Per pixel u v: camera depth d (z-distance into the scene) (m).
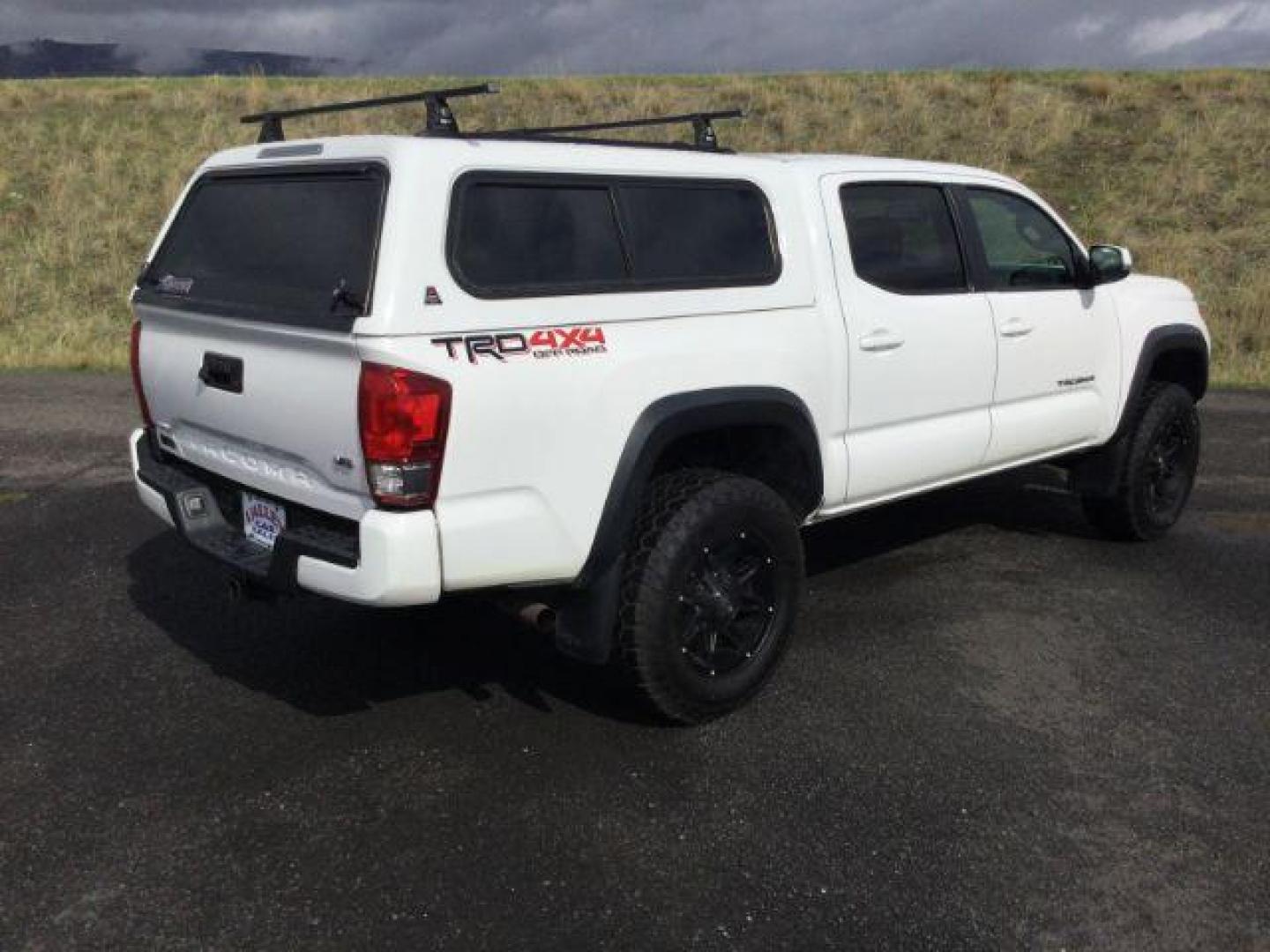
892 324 4.28
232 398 3.49
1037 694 4.02
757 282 3.84
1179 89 18.80
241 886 2.89
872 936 2.73
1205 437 8.21
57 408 8.71
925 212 4.57
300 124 17.78
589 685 4.07
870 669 4.21
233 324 3.38
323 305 3.11
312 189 3.32
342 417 3.07
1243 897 2.90
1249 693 4.05
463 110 18.45
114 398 9.17
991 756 3.58
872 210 4.33
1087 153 16.81
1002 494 6.66
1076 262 5.22
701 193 3.75
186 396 3.75
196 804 3.26
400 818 3.20
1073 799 3.34
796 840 3.11
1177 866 3.03
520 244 3.24
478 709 3.87
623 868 2.98
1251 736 3.73
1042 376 5.01
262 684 4.03
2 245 14.27
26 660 4.20
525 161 3.27
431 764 3.49
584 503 3.35
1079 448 5.32
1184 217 14.66
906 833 3.15
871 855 3.05
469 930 2.73
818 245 4.07
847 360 4.11
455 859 3.01
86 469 6.92
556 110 18.86
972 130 17.67
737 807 3.27
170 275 3.86
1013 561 5.47
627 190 3.54
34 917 2.76
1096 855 3.07
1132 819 3.24
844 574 5.25
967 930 2.76
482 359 3.07
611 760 3.53
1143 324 5.53
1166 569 5.37
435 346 2.99
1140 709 3.92
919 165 4.63
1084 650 4.41
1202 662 4.31
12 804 3.24
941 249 4.62
